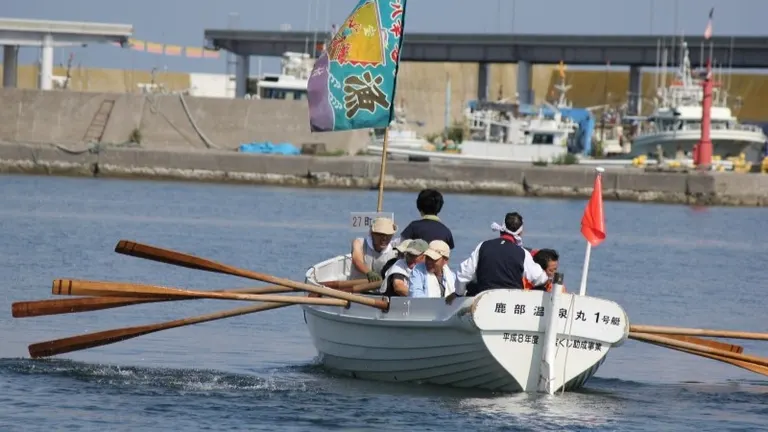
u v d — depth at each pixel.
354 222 68.12
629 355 78.19
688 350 61.91
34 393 59.00
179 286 105.94
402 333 60.19
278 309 93.75
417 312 59.28
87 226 159.12
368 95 73.81
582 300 57.28
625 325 57.94
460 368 58.94
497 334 56.91
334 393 60.19
